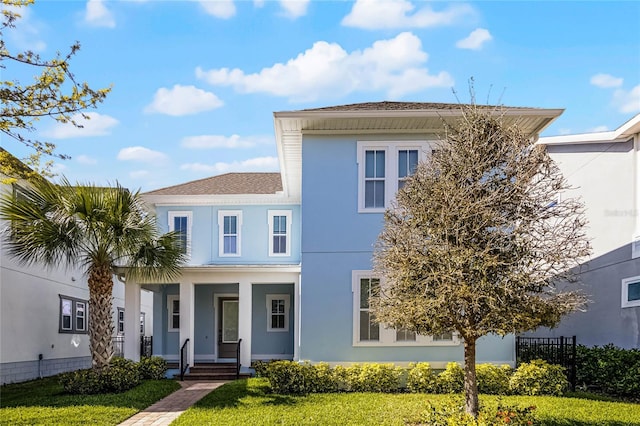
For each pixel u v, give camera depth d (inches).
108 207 510.6
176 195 780.0
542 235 340.2
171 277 631.8
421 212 348.5
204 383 593.3
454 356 534.6
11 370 624.7
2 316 608.1
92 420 391.5
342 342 537.6
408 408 415.8
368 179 553.6
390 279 368.2
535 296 333.1
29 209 502.0
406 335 538.9
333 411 412.5
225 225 788.0
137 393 495.5
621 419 383.6
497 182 347.9
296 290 661.9
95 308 519.8
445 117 517.7
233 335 795.4
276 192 794.8
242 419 390.3
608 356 514.9
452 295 319.6
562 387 479.8
